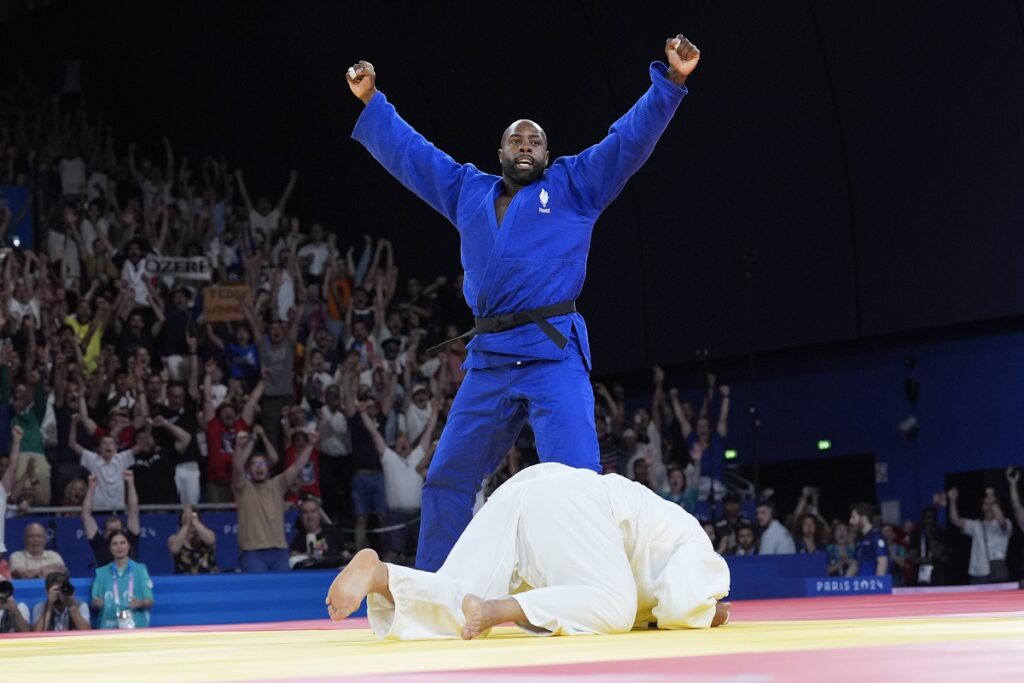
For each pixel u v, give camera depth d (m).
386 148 8.59
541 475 6.47
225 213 25.94
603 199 8.18
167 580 17.00
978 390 21.02
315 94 27.72
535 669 4.02
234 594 17.34
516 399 8.16
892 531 21.30
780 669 3.84
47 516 17.94
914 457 21.88
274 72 28.11
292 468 18.70
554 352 8.05
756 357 23.98
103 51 28.95
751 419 23.94
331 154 28.09
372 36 26.69
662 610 6.50
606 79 24.22
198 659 5.02
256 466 18.28
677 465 22.06
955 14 20.20
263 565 18.11
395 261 28.06
